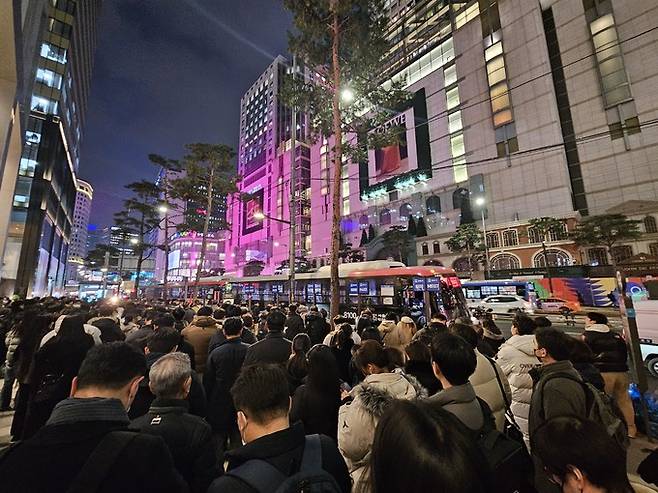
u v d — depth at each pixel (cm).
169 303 1800
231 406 404
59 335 359
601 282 3362
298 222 8569
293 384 379
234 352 425
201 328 557
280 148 9675
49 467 119
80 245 13750
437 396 213
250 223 10606
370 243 6347
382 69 1494
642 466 177
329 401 294
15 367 615
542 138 4928
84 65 5584
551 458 133
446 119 6022
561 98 5038
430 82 6325
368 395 218
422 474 90
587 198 4650
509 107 5291
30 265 3678
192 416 223
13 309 779
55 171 4188
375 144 1511
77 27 4675
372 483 106
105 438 131
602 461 121
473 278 4778
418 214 6116
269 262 9375
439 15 6531
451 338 230
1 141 1128
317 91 1480
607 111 4606
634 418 468
